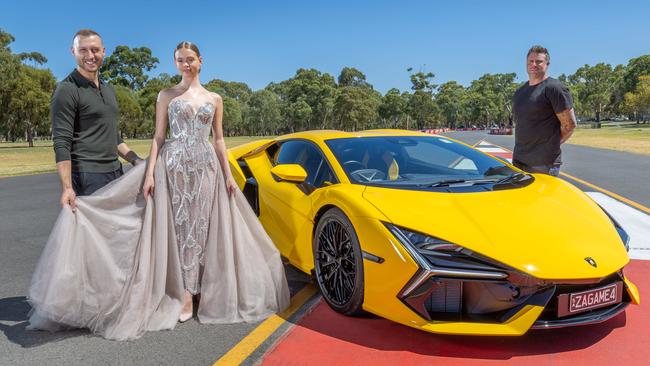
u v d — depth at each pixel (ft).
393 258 8.42
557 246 8.20
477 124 495.00
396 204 9.25
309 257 11.24
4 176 45.27
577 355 8.09
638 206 21.21
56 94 9.57
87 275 9.27
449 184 10.50
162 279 9.78
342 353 8.38
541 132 14.69
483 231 8.41
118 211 9.68
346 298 9.87
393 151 12.13
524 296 7.82
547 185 10.99
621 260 8.37
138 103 280.72
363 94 415.03
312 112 431.43
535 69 14.34
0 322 10.18
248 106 395.34
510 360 7.97
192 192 9.95
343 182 10.85
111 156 10.59
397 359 8.10
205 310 10.16
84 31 9.83
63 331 9.64
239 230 10.28
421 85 455.63
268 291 10.37
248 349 8.68
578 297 8.00
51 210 24.63
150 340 9.17
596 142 85.35
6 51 175.83
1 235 18.76
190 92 9.99
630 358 7.96
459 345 8.54
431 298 8.30
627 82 372.17
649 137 111.86
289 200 12.14
